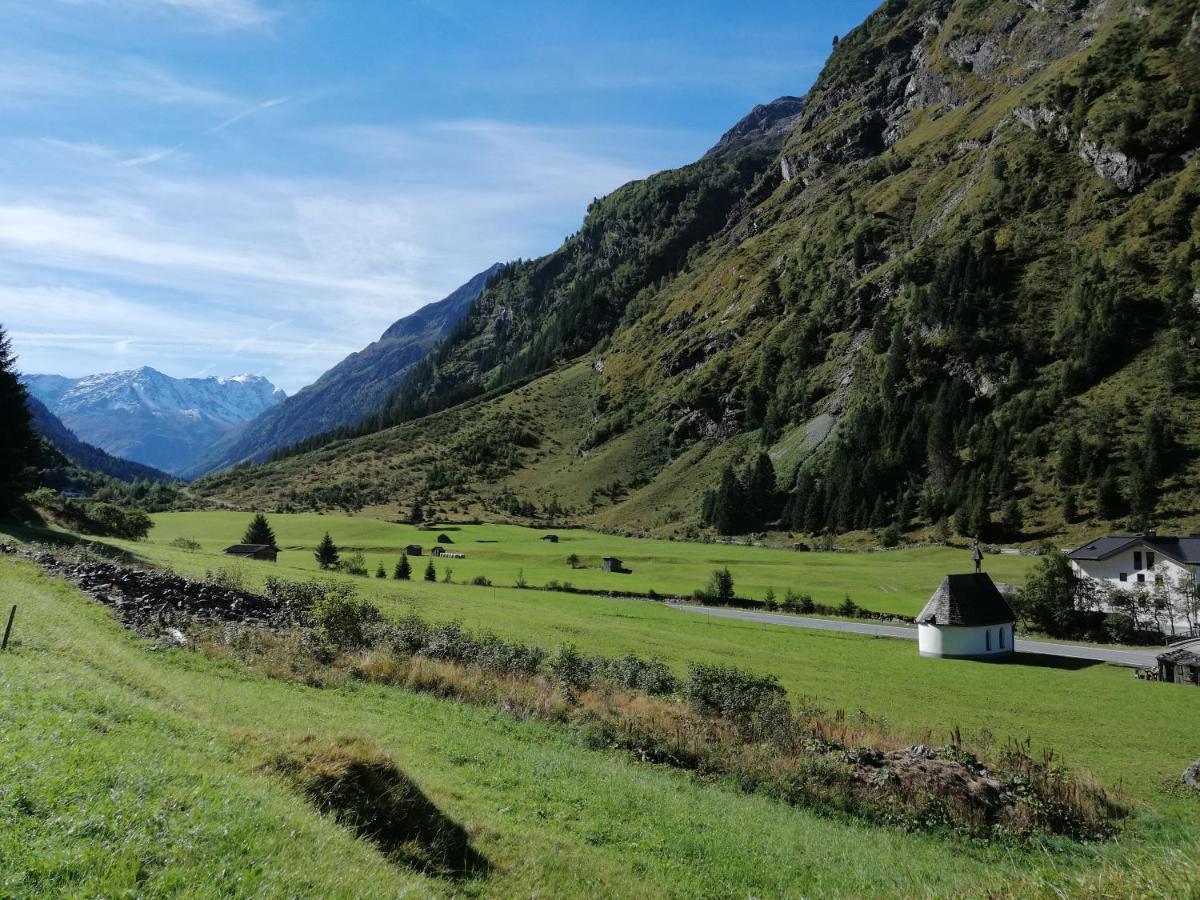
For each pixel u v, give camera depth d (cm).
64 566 3616
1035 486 15388
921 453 18812
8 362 7344
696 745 2603
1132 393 15612
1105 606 9444
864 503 18062
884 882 1516
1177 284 16700
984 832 2089
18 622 2044
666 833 1658
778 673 5516
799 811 2147
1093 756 3794
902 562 13625
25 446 7369
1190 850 937
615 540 18312
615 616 7962
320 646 3050
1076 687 5944
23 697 1215
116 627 2658
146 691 1723
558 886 1253
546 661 4016
